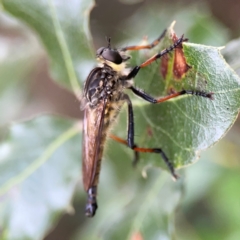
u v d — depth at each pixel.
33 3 0.10
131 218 0.10
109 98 0.10
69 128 0.11
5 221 0.10
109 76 0.10
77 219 0.16
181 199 0.10
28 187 0.10
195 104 0.08
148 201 0.10
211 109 0.08
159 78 0.09
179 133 0.09
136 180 0.11
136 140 0.09
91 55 0.10
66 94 0.17
